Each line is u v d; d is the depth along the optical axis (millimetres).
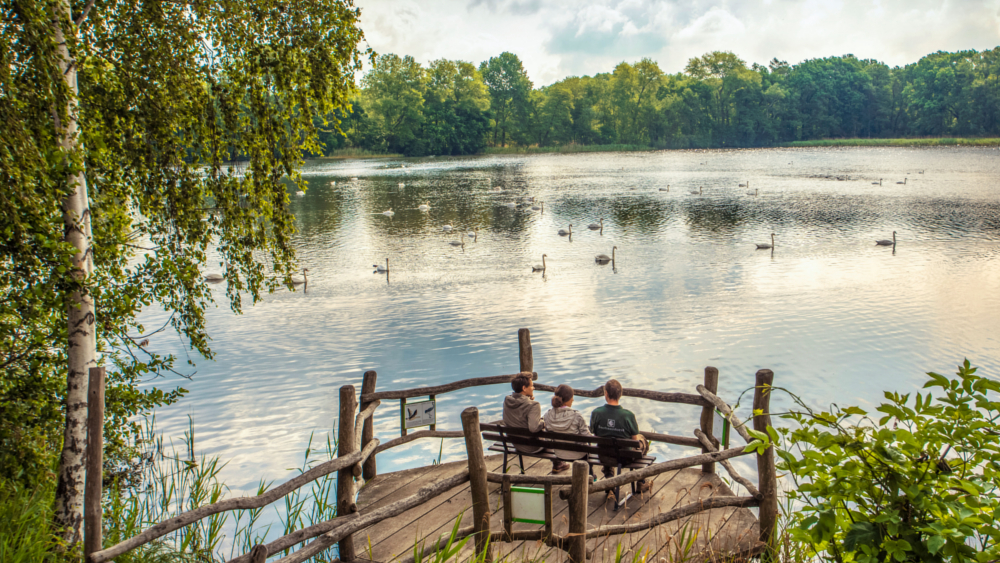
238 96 9516
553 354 18672
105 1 8820
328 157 140250
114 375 9680
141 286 9188
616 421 7164
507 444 7891
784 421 13477
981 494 3953
